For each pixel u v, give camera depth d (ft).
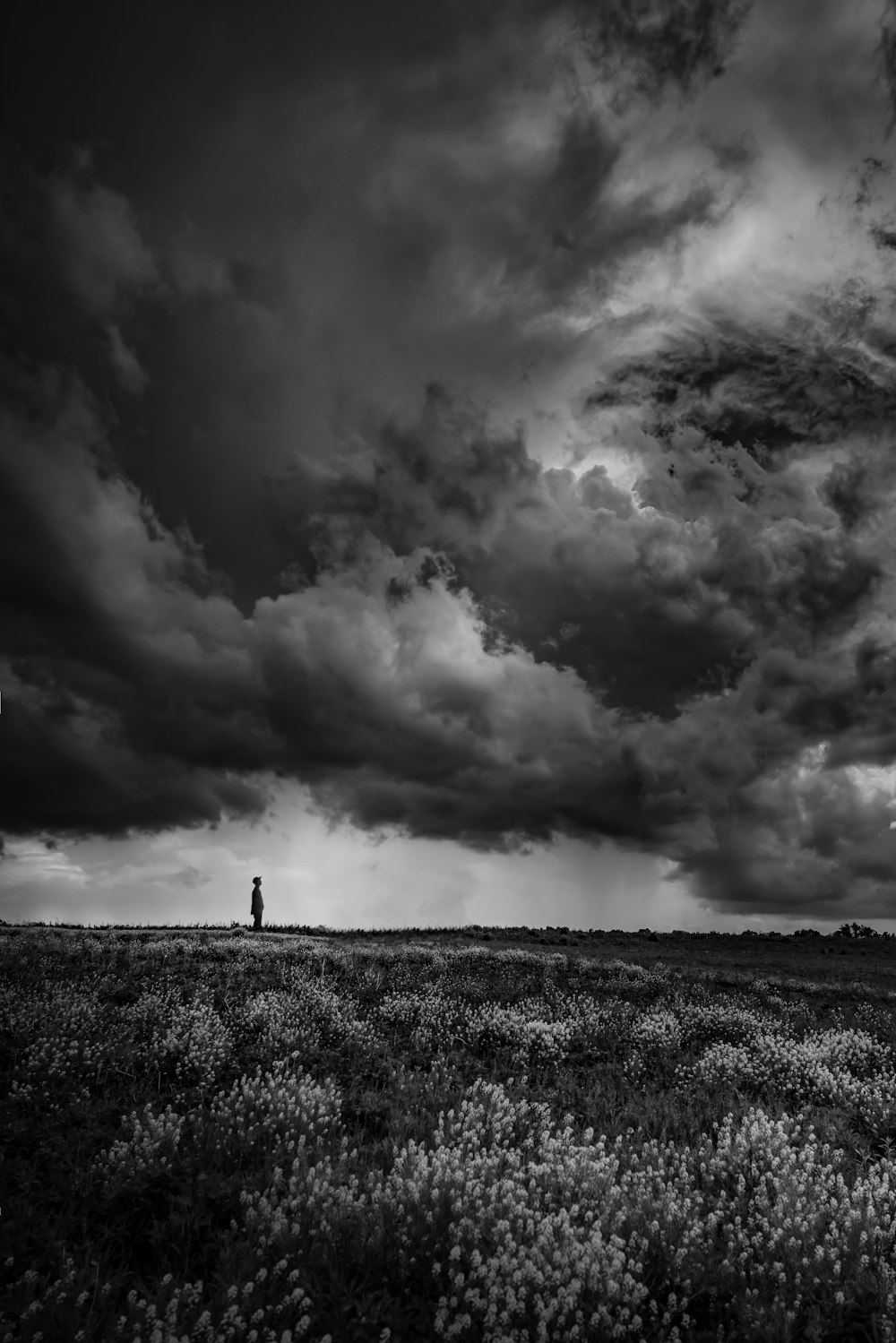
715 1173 26.71
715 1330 18.95
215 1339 15.19
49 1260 18.95
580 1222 22.16
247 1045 41.78
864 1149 31.73
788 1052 46.62
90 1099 30.96
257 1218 20.74
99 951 78.28
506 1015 52.42
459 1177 22.21
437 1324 16.31
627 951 144.36
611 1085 39.99
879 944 200.44
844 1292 20.04
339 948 103.91
